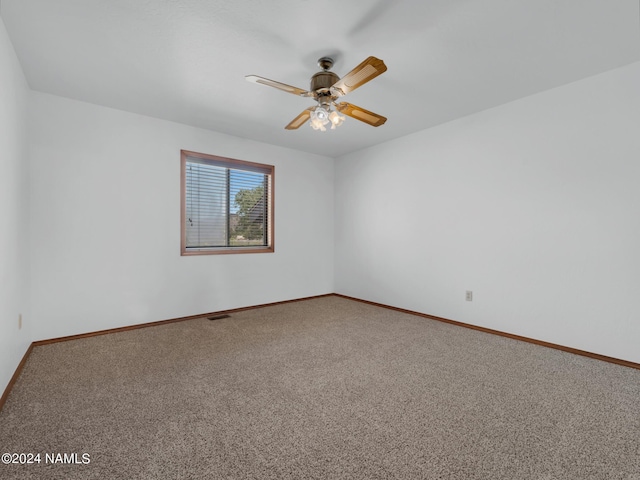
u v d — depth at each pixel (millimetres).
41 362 2279
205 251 3668
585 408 1688
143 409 1663
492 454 1324
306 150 4504
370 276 4359
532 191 2766
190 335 2934
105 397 1785
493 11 1710
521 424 1541
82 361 2301
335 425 1530
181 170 3451
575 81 2506
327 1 1636
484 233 3107
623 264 2305
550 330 2666
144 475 1202
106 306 2998
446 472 1222
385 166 4121
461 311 3307
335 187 4941
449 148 3395
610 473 1217
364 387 1921
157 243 3297
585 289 2479
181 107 3004
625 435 1456
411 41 1977
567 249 2570
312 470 1233
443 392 1859
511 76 2426
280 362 2307
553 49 2070
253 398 1785
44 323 2676
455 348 2615
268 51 2088
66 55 2139
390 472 1222
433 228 3564
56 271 2730
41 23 1808
